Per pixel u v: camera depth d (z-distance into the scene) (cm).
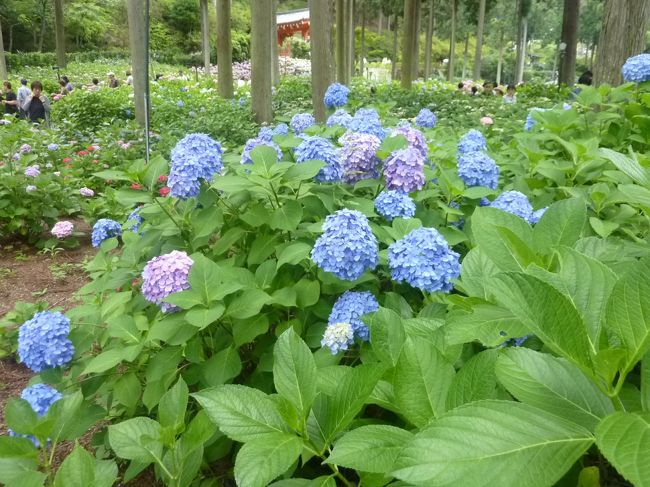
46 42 4466
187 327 189
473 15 3694
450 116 983
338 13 1616
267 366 206
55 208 631
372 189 277
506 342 146
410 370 115
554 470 75
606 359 82
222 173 291
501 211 145
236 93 1853
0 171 633
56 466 253
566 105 402
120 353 199
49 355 207
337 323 174
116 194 253
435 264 177
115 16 4906
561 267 103
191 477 156
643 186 126
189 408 232
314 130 334
